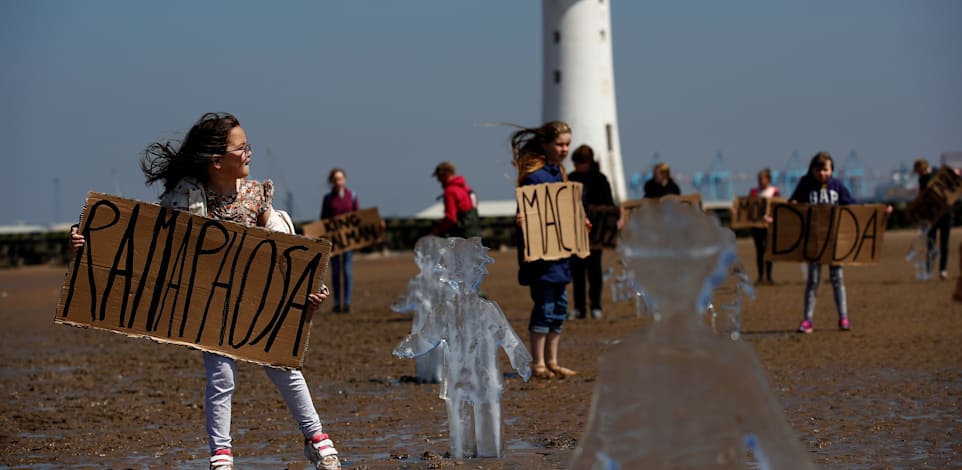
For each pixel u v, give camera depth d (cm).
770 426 721
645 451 728
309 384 2284
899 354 2456
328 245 1334
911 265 6066
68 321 1315
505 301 4372
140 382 2380
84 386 2323
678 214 730
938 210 4728
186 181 1339
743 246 8538
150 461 1494
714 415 723
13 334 3634
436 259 2152
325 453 1375
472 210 3372
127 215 1321
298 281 1335
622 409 733
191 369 2605
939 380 2066
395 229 9656
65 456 1540
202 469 1435
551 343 2242
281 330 1336
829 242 2891
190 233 1327
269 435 1683
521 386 2122
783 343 2711
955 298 945
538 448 1517
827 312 3503
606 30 10700
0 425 1830
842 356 2448
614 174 10675
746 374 721
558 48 10619
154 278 1325
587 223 2230
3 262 9200
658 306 729
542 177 2183
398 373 2439
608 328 3238
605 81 10656
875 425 1622
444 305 1462
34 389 2289
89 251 1319
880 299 3947
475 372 1452
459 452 1454
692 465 723
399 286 5650
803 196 2953
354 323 3678
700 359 721
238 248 1330
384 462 1444
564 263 2198
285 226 1405
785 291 4419
